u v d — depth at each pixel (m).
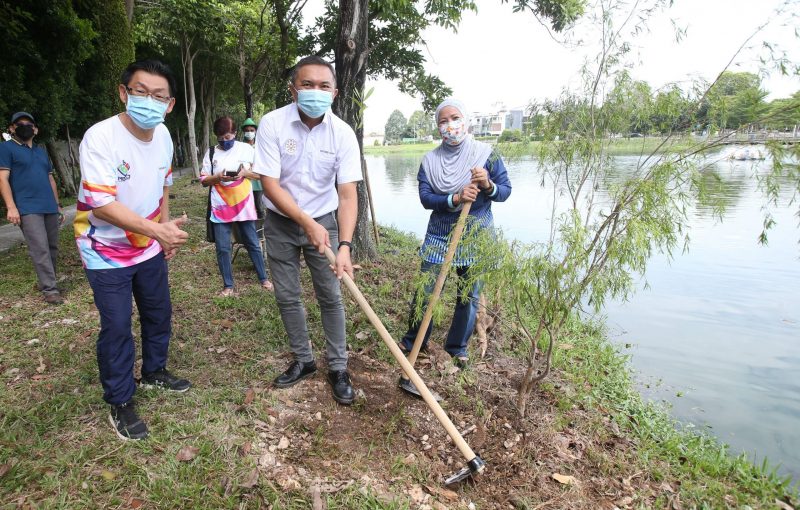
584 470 2.58
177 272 5.30
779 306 5.30
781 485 2.54
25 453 2.29
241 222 4.59
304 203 2.79
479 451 2.66
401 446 2.62
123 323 2.41
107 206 2.20
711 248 7.64
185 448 2.35
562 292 2.53
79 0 9.18
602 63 2.68
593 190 2.87
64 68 8.92
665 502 2.40
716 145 2.36
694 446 2.90
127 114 2.29
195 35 15.95
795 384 3.74
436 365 3.42
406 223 10.70
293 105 2.68
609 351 4.12
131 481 2.17
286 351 3.45
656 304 5.44
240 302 4.30
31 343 3.51
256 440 2.48
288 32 10.07
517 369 3.61
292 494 2.17
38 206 4.38
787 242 7.86
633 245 2.34
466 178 3.14
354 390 3.02
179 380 2.89
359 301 2.54
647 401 3.50
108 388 2.43
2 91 7.59
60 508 1.99
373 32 7.65
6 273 5.41
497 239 2.79
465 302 3.33
